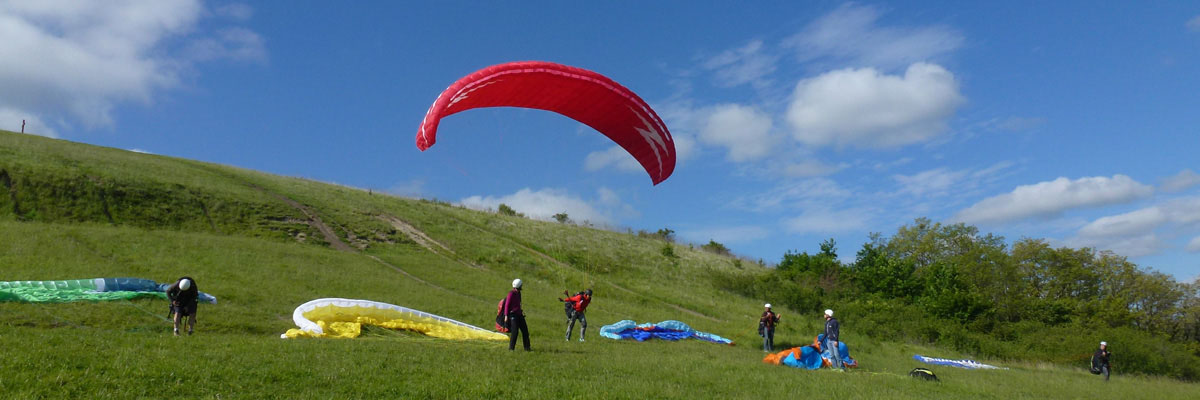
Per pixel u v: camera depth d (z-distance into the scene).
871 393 12.00
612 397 9.55
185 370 9.16
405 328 18.73
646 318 30.75
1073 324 40.81
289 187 46.38
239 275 24.66
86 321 16.27
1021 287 48.91
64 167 35.56
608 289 38.00
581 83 18.20
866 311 41.56
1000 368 25.59
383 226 41.75
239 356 10.48
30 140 40.88
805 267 57.34
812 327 32.62
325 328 17.11
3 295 16.88
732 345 24.92
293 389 8.85
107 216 32.25
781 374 13.69
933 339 36.06
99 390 8.02
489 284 33.47
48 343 10.38
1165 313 48.91
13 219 29.05
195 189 38.50
